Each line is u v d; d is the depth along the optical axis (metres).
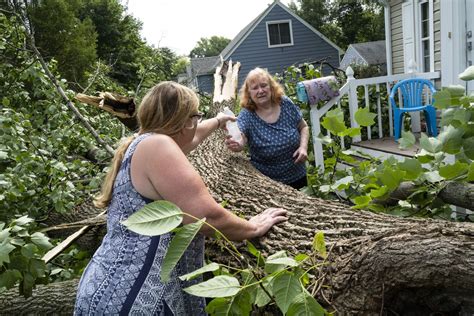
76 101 4.74
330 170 3.52
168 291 1.41
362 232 1.73
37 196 3.30
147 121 1.52
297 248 1.73
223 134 4.06
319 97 4.48
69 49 14.98
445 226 1.38
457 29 4.89
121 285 1.38
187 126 1.58
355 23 45.91
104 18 22.48
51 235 3.47
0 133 3.30
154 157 1.40
